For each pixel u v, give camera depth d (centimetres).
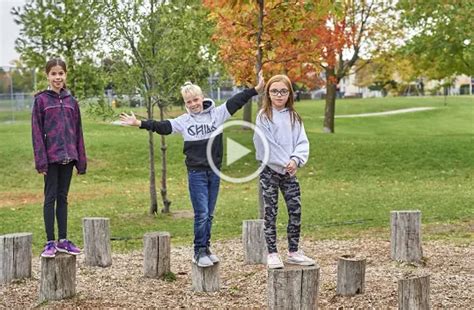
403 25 2577
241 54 1179
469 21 1870
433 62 2606
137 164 2292
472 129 4225
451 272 877
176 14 1400
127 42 1428
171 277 880
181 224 1402
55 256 780
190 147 730
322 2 919
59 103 760
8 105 4081
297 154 674
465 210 1462
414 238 938
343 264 768
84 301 776
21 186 2009
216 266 808
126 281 865
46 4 1880
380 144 2547
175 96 1427
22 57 2036
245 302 768
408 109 5506
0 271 863
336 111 5484
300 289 660
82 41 1448
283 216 1440
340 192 1814
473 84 8669
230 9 1010
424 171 2159
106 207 1639
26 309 759
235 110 736
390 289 785
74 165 781
